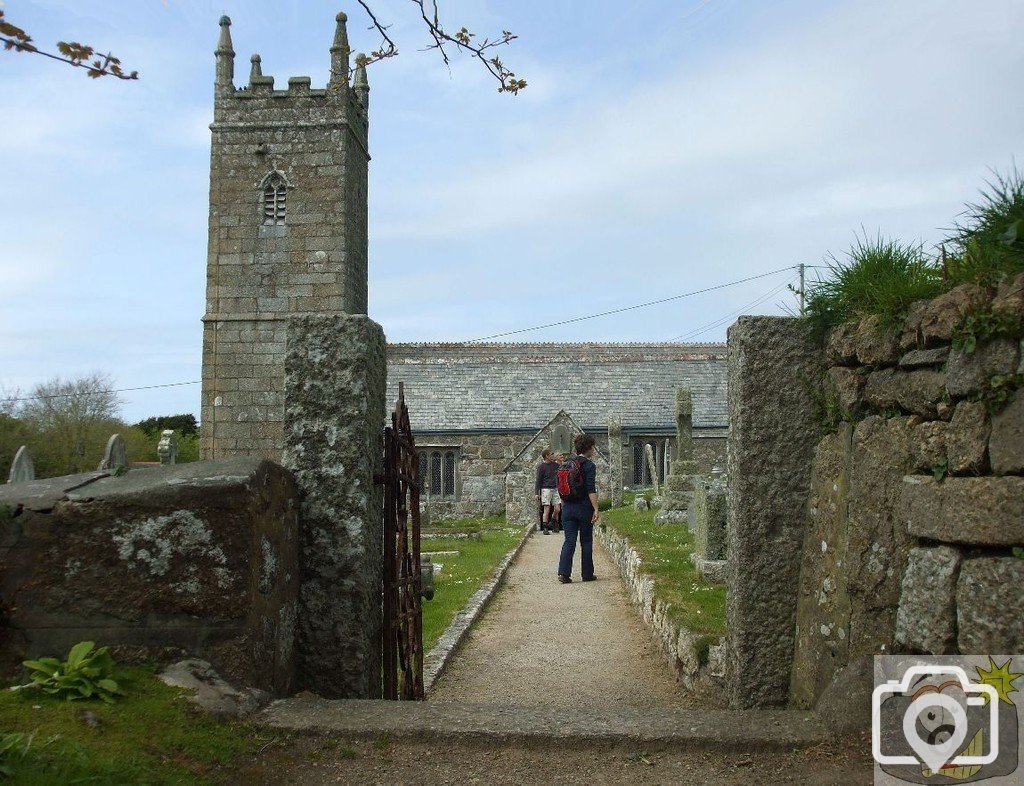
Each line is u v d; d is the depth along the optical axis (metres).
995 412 3.32
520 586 12.89
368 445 4.94
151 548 4.08
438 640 8.38
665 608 7.69
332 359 4.92
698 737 3.78
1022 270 3.34
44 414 38.97
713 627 6.61
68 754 3.16
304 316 4.96
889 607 3.95
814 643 4.62
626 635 8.89
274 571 4.40
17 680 3.88
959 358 3.54
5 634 4.02
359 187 33.97
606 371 44.53
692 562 10.03
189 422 58.16
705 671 5.99
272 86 32.09
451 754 3.74
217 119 32.06
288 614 4.62
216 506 4.09
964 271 3.74
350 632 4.75
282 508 4.57
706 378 44.44
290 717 3.91
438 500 40.59
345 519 4.82
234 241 31.91
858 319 4.57
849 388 4.53
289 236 31.83
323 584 4.79
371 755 3.72
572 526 13.04
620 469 34.91
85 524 4.10
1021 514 3.14
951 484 3.52
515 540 21.31
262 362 31.67
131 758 3.27
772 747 3.74
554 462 20.89
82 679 3.72
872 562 4.12
